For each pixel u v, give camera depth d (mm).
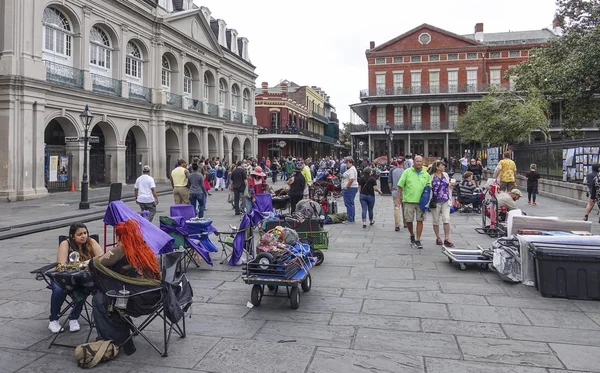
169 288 4227
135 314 4109
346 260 7992
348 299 5820
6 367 4031
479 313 5246
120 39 25125
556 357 4086
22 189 18422
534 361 4008
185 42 31828
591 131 42531
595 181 11367
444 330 4742
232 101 42594
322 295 6004
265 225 8000
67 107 21047
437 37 48875
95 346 4066
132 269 4203
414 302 5672
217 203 18656
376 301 5727
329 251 8758
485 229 10508
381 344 4402
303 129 60969
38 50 19141
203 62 34812
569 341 4438
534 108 27688
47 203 17250
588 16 23906
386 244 9422
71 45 22000
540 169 20812
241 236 7805
